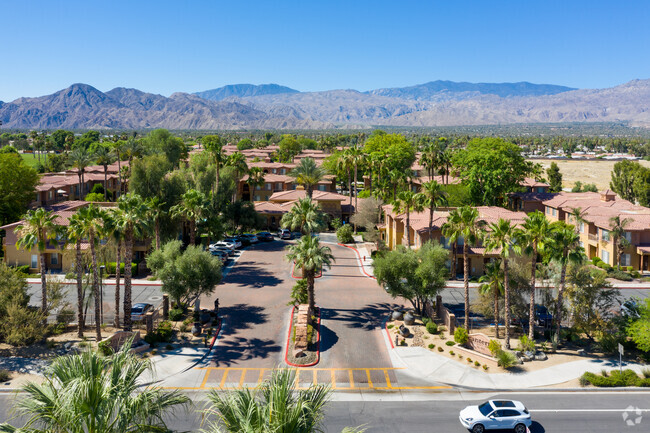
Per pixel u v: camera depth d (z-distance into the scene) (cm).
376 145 13788
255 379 3450
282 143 17662
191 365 3656
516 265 4400
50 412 1570
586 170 19238
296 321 4541
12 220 7119
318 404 1664
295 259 4750
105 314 4628
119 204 4103
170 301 4975
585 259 4316
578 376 3531
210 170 8469
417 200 6225
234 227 8369
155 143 12038
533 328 4075
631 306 4288
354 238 8369
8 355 3681
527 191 10319
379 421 2895
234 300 5166
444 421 2911
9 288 4006
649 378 3400
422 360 3781
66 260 6034
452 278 6075
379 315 4784
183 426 2758
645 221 6444
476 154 8506
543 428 2827
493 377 3516
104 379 1658
